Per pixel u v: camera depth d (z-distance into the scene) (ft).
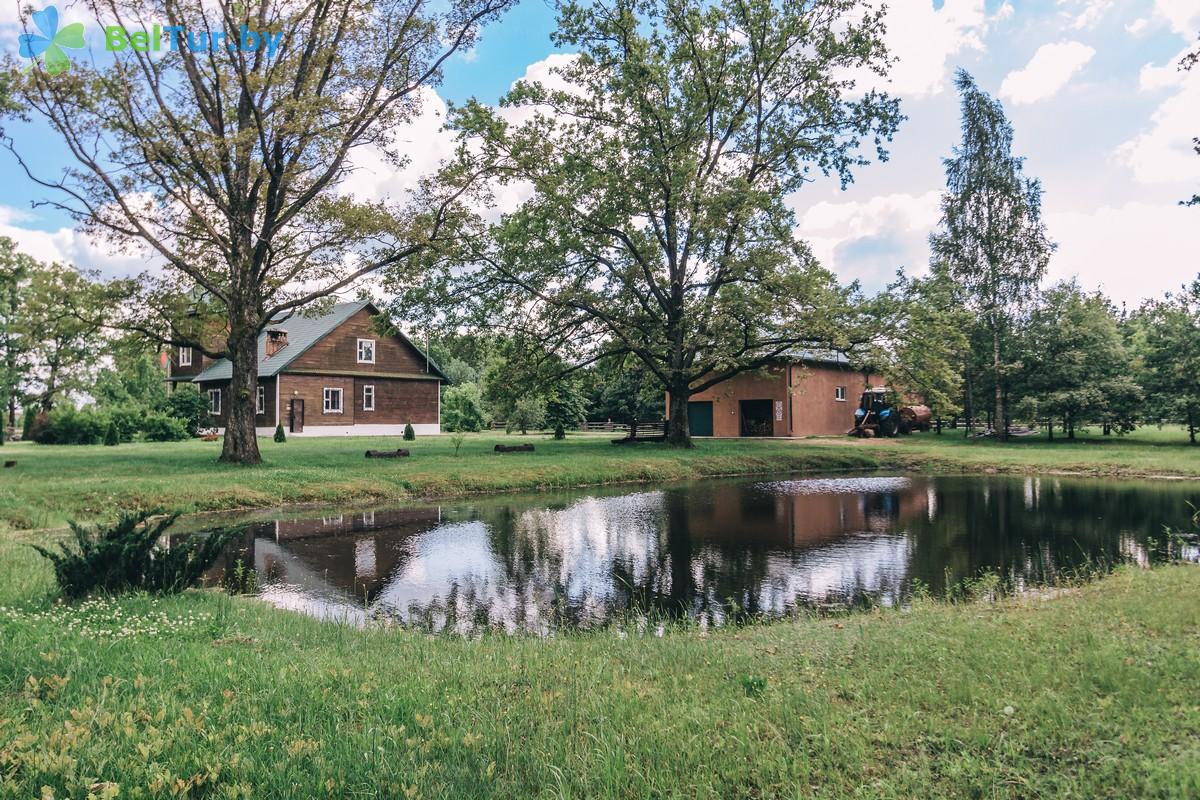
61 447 101.35
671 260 92.84
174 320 65.41
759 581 31.32
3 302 139.23
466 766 10.42
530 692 14.20
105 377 160.45
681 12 84.28
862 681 14.56
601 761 10.63
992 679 14.11
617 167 85.20
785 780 10.15
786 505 55.36
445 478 63.26
